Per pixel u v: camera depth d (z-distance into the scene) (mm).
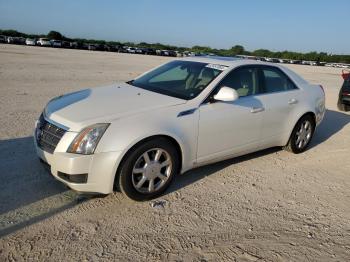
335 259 3111
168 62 5570
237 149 4785
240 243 3256
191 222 3551
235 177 4734
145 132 3629
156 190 3934
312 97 5867
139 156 3691
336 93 15695
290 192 4410
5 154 4883
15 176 4238
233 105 4555
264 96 5090
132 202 3861
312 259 3090
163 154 3922
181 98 4281
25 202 3688
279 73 5527
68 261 2861
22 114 7180
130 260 2924
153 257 2980
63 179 3572
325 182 4812
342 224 3719
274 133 5305
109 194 3996
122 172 3621
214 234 3369
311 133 6035
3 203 3635
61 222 3393
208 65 4918
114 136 3527
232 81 4680
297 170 5184
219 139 4449
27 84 11656
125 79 15727
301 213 3893
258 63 5207
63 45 65312
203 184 4438
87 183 3514
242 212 3820
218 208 3867
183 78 4801
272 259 3051
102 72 18469
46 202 3721
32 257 2873
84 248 3035
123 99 4195
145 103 4059
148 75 5305
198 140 4195
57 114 3826
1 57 23672
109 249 3047
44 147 3742
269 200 4148
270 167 5211
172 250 3090
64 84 12391
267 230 3502
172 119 3922
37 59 24812
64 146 3514
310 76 28141
